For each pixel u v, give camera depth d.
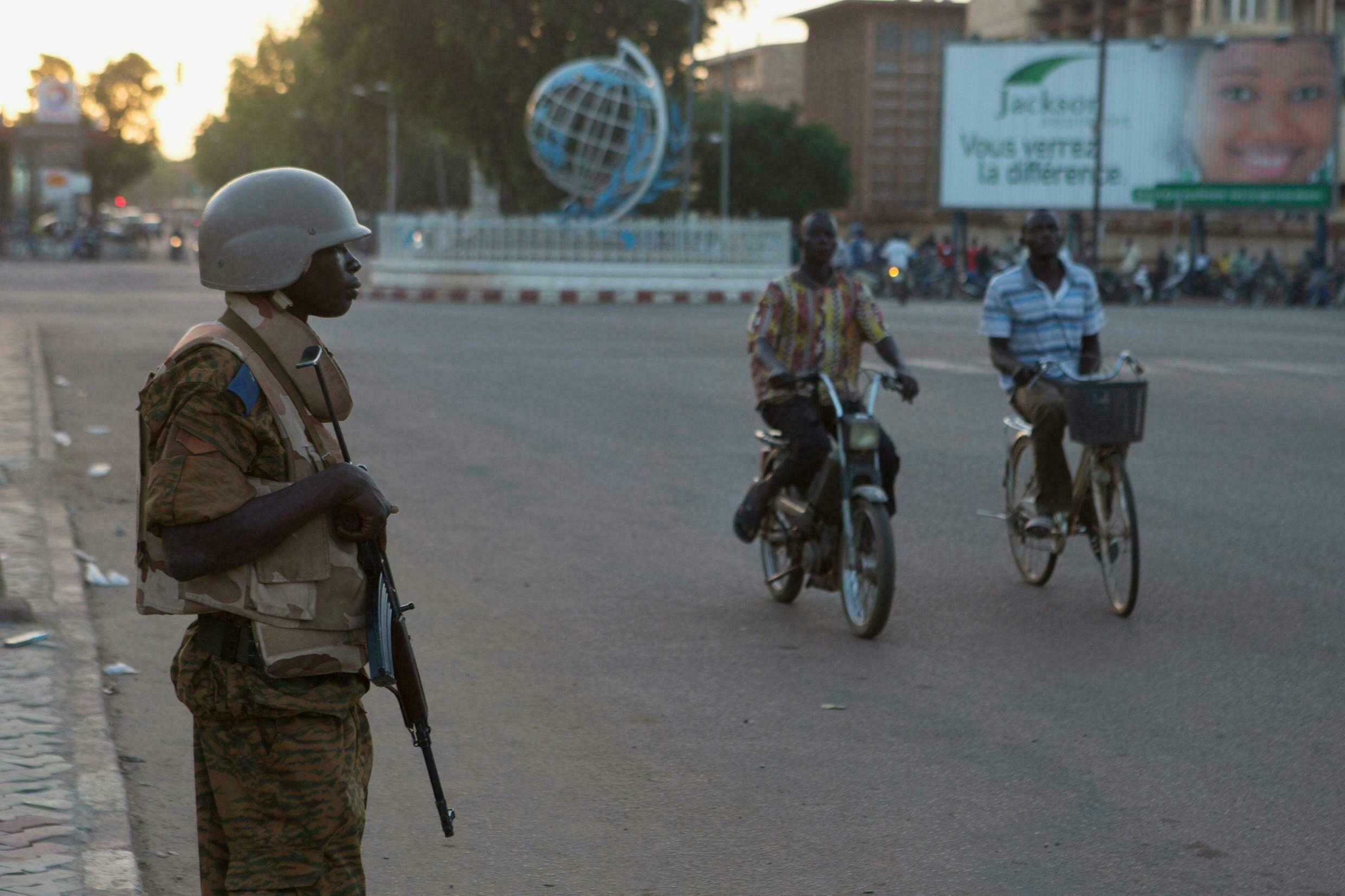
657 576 7.72
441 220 37.00
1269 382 17.56
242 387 2.59
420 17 44.34
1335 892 3.93
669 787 4.69
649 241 37.78
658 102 38.12
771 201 68.75
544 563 7.98
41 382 15.21
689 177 47.31
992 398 15.98
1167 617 6.90
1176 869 4.07
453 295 36.62
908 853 4.18
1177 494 10.09
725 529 8.99
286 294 2.71
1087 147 48.56
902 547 8.50
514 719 5.35
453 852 4.18
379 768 4.84
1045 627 6.73
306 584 2.64
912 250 44.97
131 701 5.46
